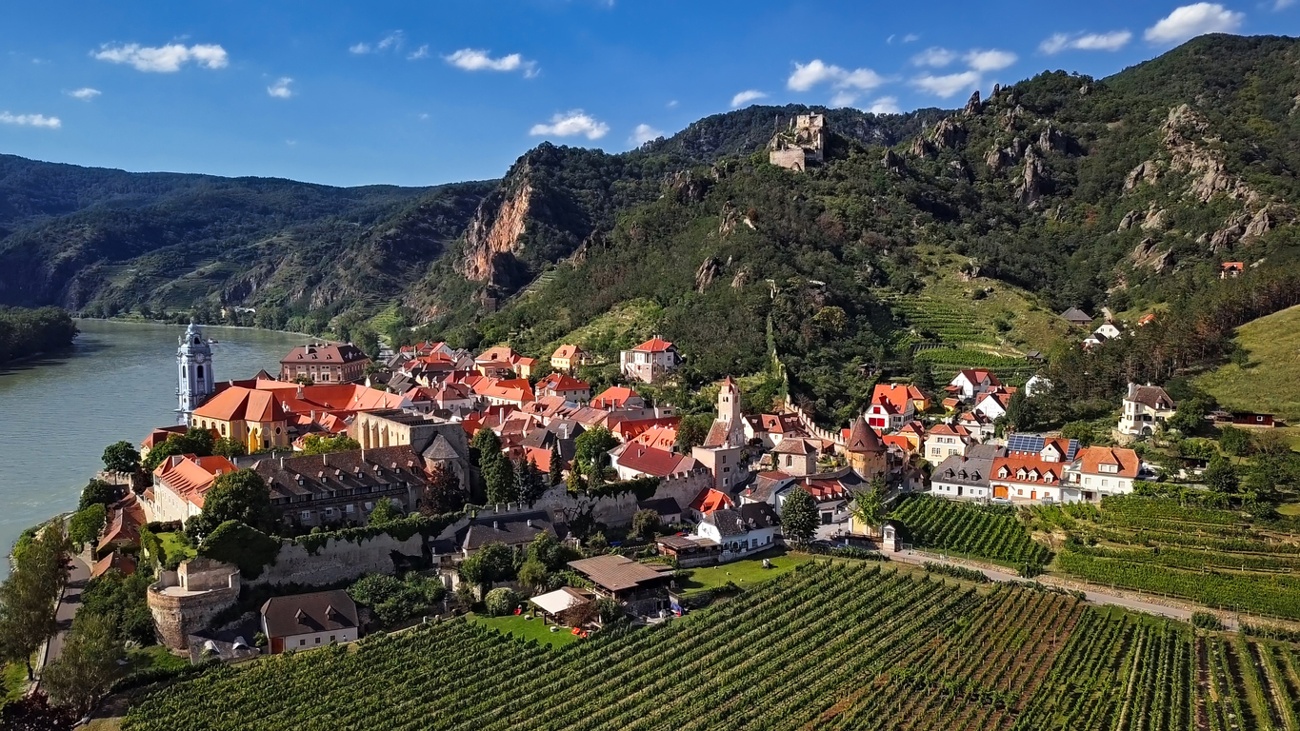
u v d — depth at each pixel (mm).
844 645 142625
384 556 161125
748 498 199625
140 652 137500
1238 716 121312
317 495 167625
